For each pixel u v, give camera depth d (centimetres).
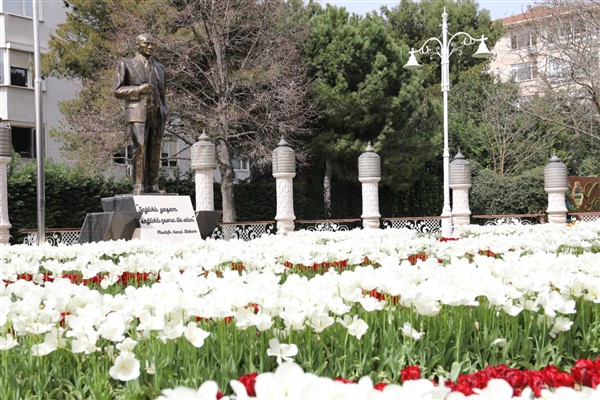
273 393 167
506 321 358
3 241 1380
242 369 313
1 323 317
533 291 388
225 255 713
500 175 3019
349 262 695
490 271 412
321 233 1387
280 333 332
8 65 2467
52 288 382
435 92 3484
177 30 2316
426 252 861
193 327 302
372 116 2528
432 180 2950
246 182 2623
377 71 2497
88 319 308
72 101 2250
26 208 1862
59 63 2228
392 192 2842
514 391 248
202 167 1505
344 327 337
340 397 168
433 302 338
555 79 2672
